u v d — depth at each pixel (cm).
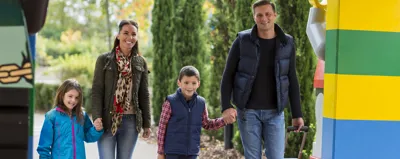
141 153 928
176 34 1060
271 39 501
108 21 1934
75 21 2330
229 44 959
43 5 392
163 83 1130
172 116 521
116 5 1941
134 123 530
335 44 464
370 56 464
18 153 347
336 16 462
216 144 980
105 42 2266
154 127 1159
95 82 521
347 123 464
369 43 463
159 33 1120
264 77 504
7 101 344
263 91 505
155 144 1016
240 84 504
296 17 747
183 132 521
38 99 1555
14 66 344
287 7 748
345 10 459
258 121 510
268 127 512
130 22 526
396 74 470
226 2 948
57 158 502
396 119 471
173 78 1072
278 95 502
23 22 346
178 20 1055
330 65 472
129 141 530
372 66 465
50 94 1550
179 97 523
